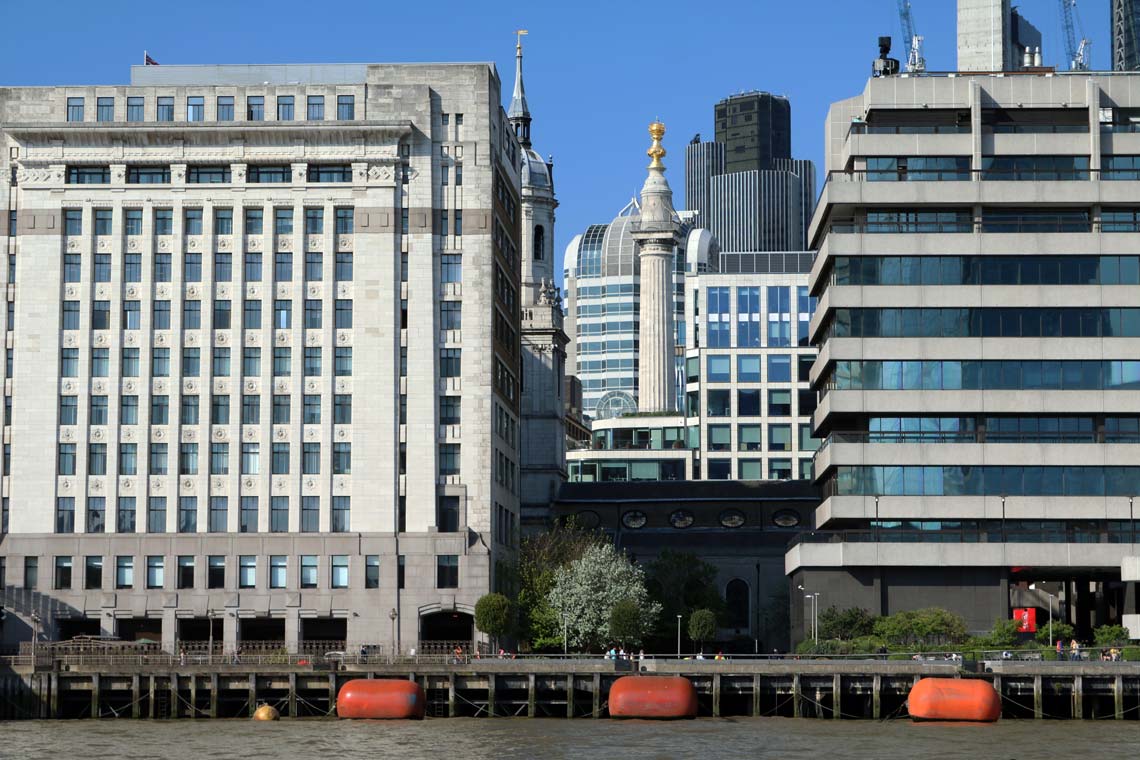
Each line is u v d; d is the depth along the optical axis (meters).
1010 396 155.62
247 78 176.62
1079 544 154.00
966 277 157.50
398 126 166.62
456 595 163.00
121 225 166.75
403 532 163.88
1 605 163.00
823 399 166.88
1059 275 157.00
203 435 164.88
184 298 166.50
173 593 163.12
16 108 169.00
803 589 157.62
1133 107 161.25
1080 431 156.50
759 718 132.25
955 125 162.38
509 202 191.38
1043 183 158.00
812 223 175.88
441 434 166.00
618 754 107.25
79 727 128.25
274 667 138.12
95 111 169.25
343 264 166.88
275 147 167.50
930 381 156.50
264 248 166.75
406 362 166.00
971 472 155.50
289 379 165.38
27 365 165.38
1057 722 126.94
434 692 137.62
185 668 137.88
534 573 181.38
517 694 137.38
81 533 163.75
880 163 161.38
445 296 167.50
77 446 164.75
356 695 133.00
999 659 135.75
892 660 136.50
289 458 164.88
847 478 156.12
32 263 166.12
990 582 154.88
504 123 185.38
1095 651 143.62
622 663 137.12
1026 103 161.62
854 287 157.38
